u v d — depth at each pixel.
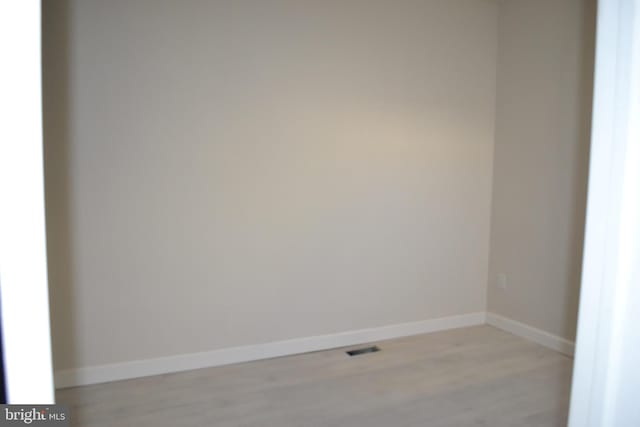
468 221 3.41
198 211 2.53
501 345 3.03
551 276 2.98
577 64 2.78
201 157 2.52
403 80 3.07
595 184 0.63
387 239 3.11
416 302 3.25
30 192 0.46
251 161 2.64
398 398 2.24
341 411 2.11
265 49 2.63
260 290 2.72
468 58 3.30
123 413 2.06
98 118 2.29
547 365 2.68
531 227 3.13
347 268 2.98
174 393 2.27
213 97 2.52
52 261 2.24
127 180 2.37
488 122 3.42
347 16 2.86
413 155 3.15
